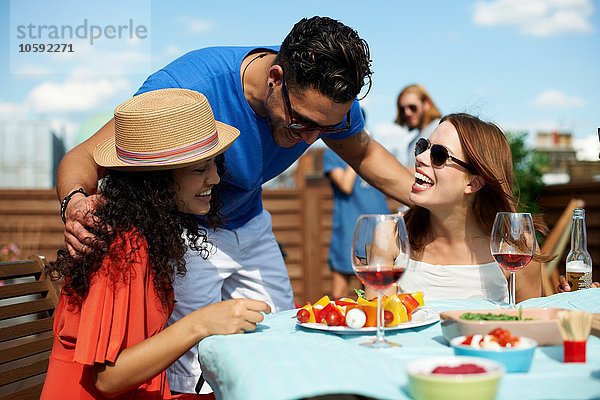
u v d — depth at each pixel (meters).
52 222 7.00
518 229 1.82
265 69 2.37
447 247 2.38
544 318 1.54
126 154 1.81
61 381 1.75
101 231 1.67
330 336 1.58
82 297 1.69
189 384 2.64
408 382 1.12
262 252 2.95
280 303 3.03
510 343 1.32
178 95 2.05
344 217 5.71
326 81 2.01
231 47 2.56
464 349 1.32
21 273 2.12
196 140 1.86
